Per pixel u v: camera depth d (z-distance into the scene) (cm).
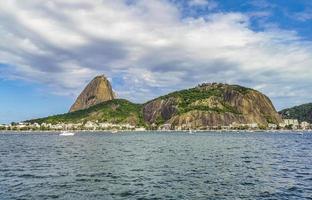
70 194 3931
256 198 3759
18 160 7806
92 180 4878
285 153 10038
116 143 16425
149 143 16412
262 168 6284
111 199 3709
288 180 4922
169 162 7238
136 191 4112
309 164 6988
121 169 6088
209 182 4734
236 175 5384
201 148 12381
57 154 9525
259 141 19475
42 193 3975
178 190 4178
